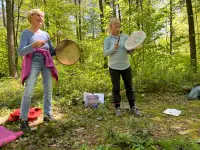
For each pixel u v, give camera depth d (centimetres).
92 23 1419
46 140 360
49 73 429
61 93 634
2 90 720
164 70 737
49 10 1459
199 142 336
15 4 1480
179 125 409
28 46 382
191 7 964
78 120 438
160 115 461
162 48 720
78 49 440
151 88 638
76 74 761
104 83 695
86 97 535
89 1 1930
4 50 1485
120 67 452
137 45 425
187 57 899
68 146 342
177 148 317
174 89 651
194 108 501
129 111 484
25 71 399
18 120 444
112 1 978
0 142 351
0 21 2330
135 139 339
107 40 457
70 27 1766
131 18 717
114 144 333
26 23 1513
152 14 713
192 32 962
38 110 479
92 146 338
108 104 529
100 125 414
